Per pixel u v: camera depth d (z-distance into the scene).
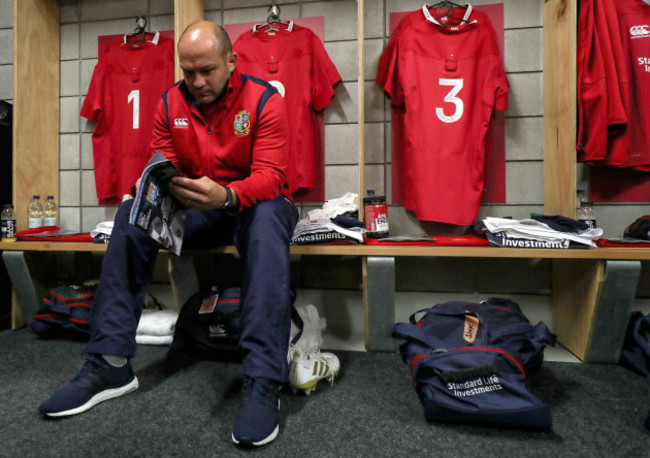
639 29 1.63
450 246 1.38
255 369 0.88
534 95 1.79
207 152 1.17
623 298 1.25
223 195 0.94
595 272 1.27
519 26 1.80
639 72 1.62
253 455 0.80
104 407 0.99
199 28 1.02
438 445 0.84
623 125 1.60
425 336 1.09
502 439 0.86
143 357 1.39
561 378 1.21
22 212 1.89
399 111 1.85
